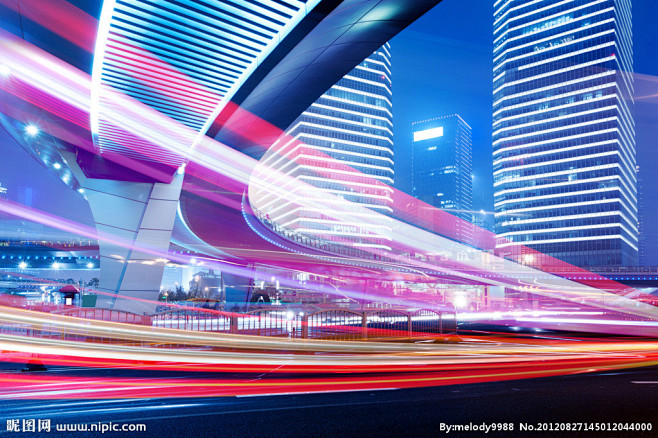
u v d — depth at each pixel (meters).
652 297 88.00
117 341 16.70
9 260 109.50
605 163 143.25
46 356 14.22
